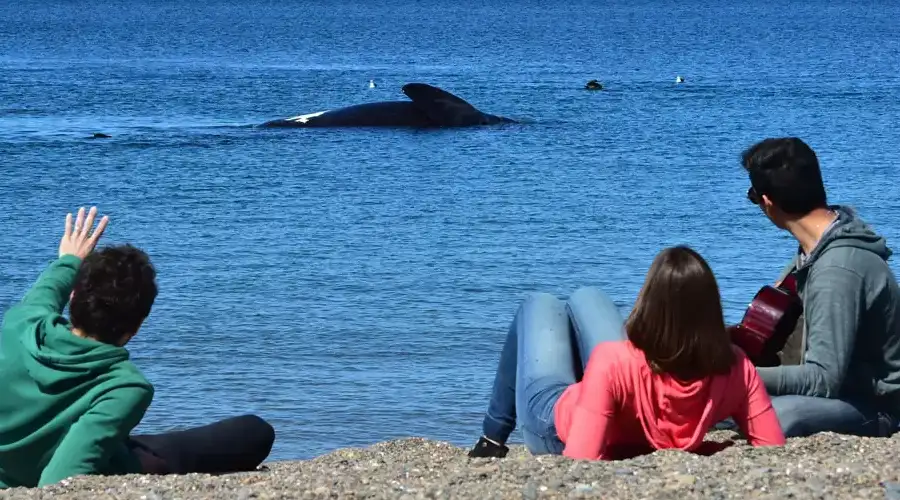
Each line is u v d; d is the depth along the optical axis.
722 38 142.00
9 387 7.06
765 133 47.22
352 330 18.34
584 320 8.00
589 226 27.56
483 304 20.25
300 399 15.02
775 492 6.11
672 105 58.31
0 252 23.83
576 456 6.94
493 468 6.74
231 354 16.95
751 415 7.20
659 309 6.86
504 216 28.91
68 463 6.85
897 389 8.16
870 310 8.00
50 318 7.14
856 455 7.05
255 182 33.84
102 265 7.10
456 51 111.75
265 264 23.08
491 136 45.22
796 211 8.12
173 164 36.81
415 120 48.47
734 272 22.55
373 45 123.00
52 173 34.41
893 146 43.34
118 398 6.98
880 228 27.33
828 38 143.75
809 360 8.02
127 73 75.50
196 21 196.38
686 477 6.36
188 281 21.52
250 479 6.77
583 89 67.12
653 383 6.97
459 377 16.06
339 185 33.69
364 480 6.72
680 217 28.80
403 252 24.42
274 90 65.81
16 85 63.66
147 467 7.29
